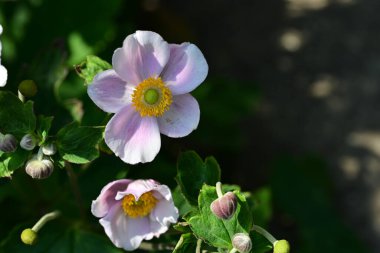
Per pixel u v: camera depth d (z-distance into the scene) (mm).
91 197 647
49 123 580
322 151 980
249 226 564
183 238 576
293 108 996
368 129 989
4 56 787
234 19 1036
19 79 642
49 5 796
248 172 965
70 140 579
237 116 849
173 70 582
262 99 998
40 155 575
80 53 779
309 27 1036
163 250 624
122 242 589
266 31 1032
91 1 795
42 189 668
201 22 1031
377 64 1015
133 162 581
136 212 587
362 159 979
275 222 947
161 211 586
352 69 1014
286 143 982
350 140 985
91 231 648
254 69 1010
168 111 584
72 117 629
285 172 903
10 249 623
